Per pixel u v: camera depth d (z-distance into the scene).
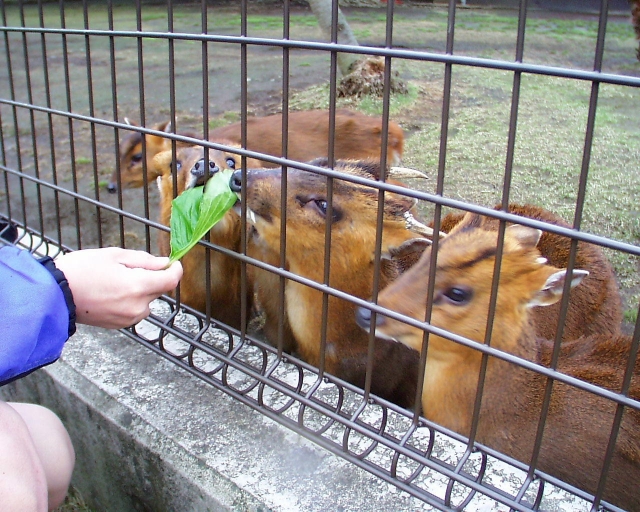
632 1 4.79
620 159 3.08
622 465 1.16
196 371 1.12
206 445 1.02
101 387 1.17
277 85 4.98
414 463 0.96
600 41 0.57
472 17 7.95
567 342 1.45
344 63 4.37
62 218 2.85
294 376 1.16
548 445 1.19
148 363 1.23
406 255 1.45
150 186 3.24
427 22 7.46
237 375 1.17
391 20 0.69
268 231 1.40
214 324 1.10
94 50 6.75
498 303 1.16
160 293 0.92
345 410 1.07
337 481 0.95
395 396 1.53
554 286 1.16
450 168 2.98
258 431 1.04
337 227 1.38
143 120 1.04
